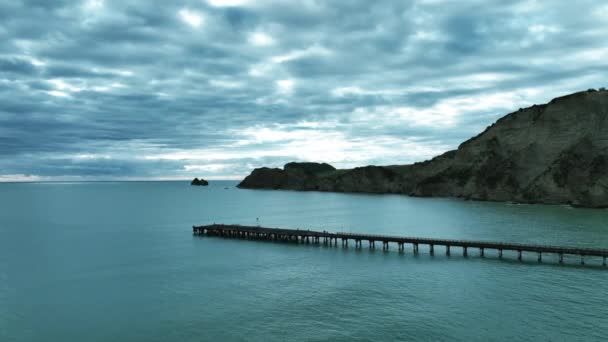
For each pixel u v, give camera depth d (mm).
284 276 62844
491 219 121125
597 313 46281
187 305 50469
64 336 42375
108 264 71438
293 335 41656
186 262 72812
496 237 91438
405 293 53812
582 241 84250
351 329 42844
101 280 61500
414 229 109312
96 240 96312
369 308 48531
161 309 49219
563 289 54719
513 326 43125
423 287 56312
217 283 59469
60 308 49938
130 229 115000
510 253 77062
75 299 53094
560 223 109000
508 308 48062
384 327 43219
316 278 61500
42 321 46094
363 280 60125
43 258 76438
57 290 56812
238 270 66812
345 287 56688
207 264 71188
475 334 41406
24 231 111188
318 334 41781
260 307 49344
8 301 52500
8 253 81062
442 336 41031
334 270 66188
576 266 66500
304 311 47844
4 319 46750
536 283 57500
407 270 65500
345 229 114125
